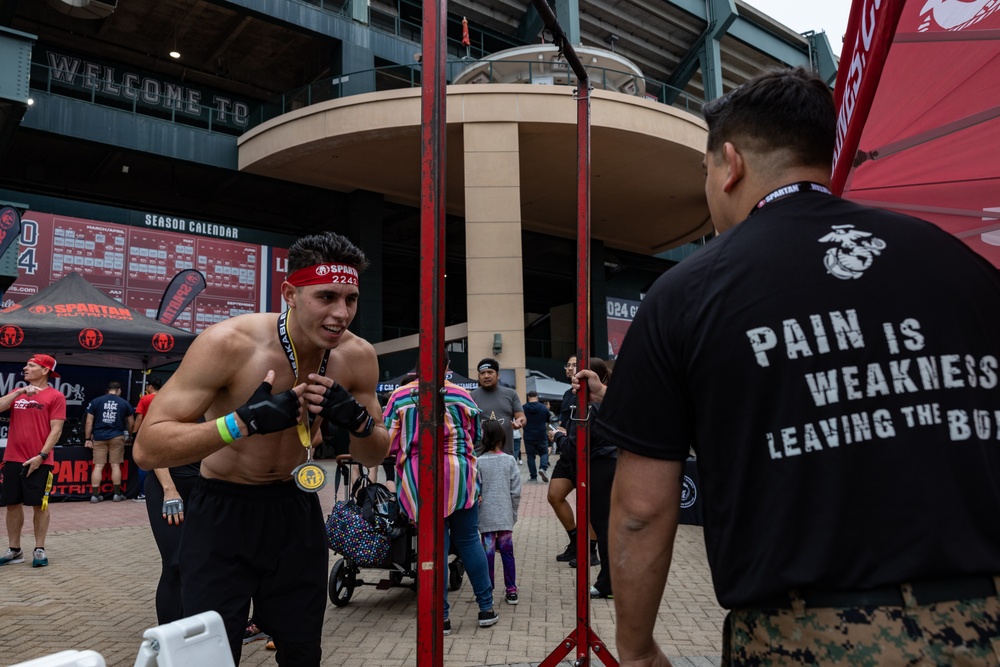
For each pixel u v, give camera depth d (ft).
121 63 79.61
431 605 5.14
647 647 4.30
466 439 15.15
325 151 68.64
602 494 16.31
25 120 61.93
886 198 9.58
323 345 7.34
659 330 4.17
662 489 4.12
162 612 12.16
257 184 81.35
